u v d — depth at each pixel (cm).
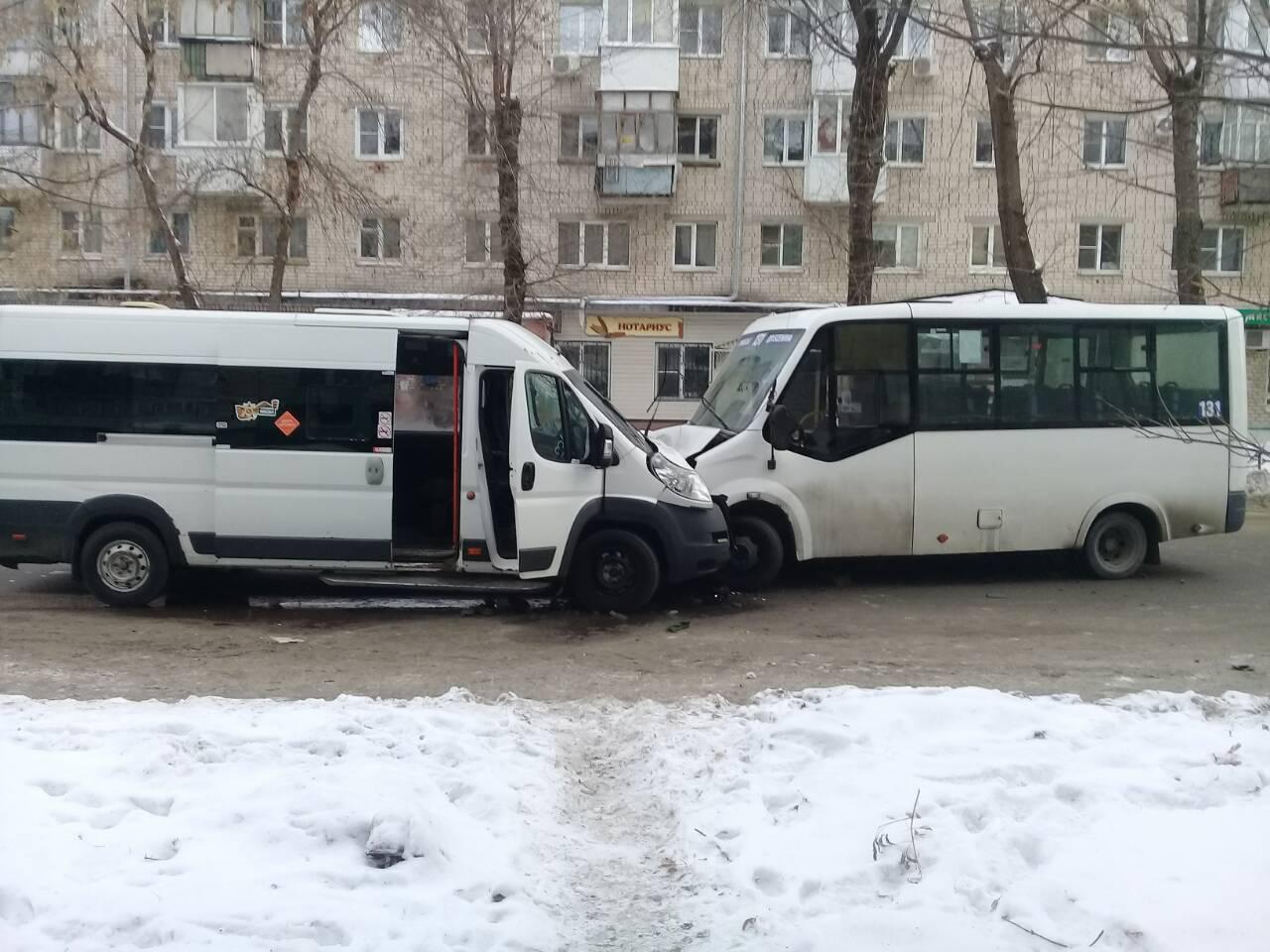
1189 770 491
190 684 716
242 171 2439
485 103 2455
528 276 2997
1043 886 379
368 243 3061
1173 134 994
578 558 948
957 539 1080
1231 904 363
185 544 930
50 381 927
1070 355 1095
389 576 938
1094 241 3048
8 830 411
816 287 3141
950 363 1079
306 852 411
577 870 425
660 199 3081
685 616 955
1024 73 1441
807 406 1060
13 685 703
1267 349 3138
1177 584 1109
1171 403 1111
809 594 1057
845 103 3048
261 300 2889
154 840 412
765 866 411
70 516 927
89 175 2639
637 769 539
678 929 376
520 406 907
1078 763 501
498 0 2052
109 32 2527
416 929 357
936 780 483
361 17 2252
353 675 747
